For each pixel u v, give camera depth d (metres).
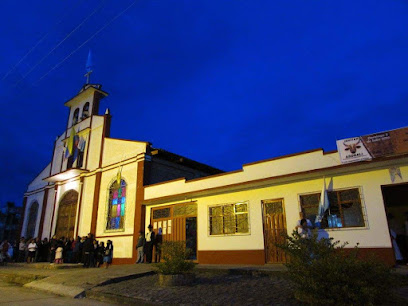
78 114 24.94
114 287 8.84
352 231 9.83
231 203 13.12
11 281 12.44
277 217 11.73
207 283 8.61
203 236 13.62
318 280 5.70
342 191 10.41
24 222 26.30
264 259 11.57
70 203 22.06
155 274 10.78
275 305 5.89
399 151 9.26
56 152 25.94
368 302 5.17
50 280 10.70
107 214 18.53
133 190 17.42
